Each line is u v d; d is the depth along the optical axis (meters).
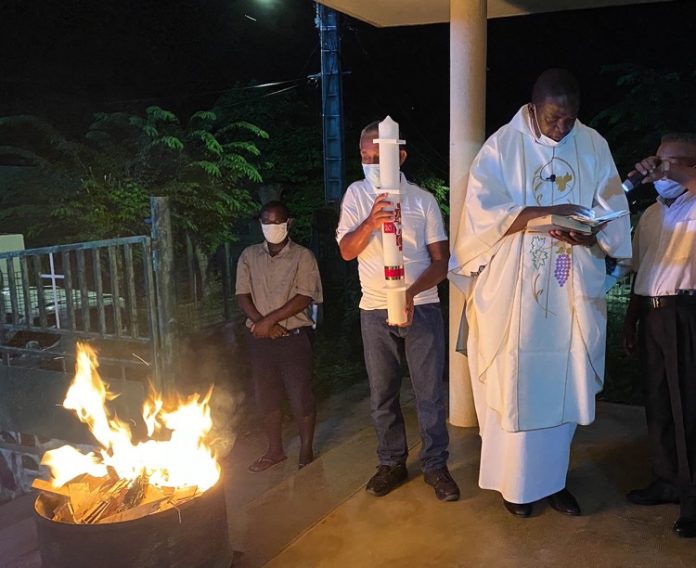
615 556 3.03
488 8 5.38
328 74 12.47
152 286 5.08
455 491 3.51
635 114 10.46
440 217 3.44
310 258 4.84
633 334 3.60
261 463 5.38
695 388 3.16
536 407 3.17
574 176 3.14
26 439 5.99
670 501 3.43
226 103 14.39
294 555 3.15
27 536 4.23
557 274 3.14
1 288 5.72
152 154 11.15
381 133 2.96
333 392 7.23
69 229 11.21
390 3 5.20
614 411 4.68
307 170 14.70
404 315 3.03
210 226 11.13
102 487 3.11
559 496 3.40
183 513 2.77
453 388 4.49
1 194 12.59
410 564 3.04
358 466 4.04
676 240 3.20
